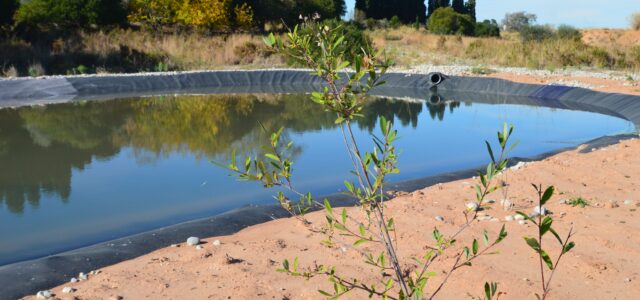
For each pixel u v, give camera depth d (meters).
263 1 32.53
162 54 23.66
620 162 7.23
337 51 2.20
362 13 43.34
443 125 12.43
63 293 4.00
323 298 3.75
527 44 24.42
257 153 9.65
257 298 3.79
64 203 6.98
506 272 4.04
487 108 14.92
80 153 9.82
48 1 25.16
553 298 3.66
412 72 20.92
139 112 14.45
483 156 9.33
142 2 28.59
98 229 6.04
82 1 25.89
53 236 5.86
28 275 4.32
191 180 7.94
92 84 18.89
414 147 10.12
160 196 7.21
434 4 51.53
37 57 21.00
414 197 6.16
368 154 2.29
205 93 18.83
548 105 15.26
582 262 4.15
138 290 4.00
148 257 4.69
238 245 4.85
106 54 22.45
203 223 5.55
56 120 13.25
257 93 18.80
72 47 22.34
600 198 5.73
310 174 8.18
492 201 5.78
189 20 28.56
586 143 9.16
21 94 17.45
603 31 35.12
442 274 4.05
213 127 12.27
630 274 3.97
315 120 13.21
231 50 25.30
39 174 8.43
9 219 6.40
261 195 7.16
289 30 2.23
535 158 8.45
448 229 4.96
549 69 20.31
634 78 17.50
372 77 2.20
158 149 10.08
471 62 24.02
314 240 4.89
